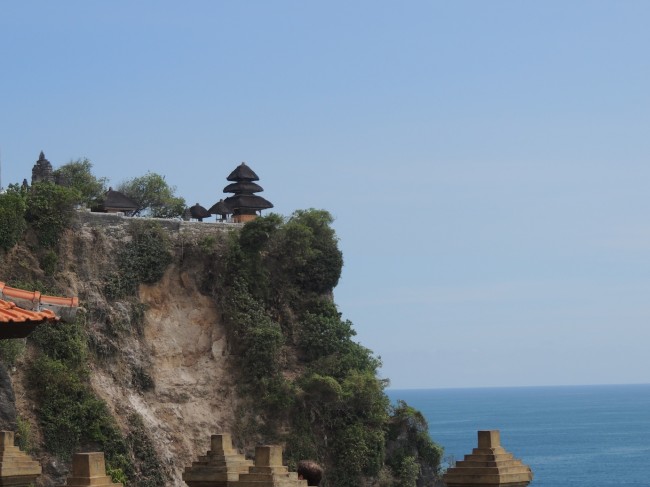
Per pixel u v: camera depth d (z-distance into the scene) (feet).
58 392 401.49
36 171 460.14
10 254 414.21
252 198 500.74
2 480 104.37
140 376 435.53
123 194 478.59
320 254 483.92
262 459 98.17
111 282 440.04
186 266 461.78
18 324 112.47
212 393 448.65
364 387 460.96
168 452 426.92
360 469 450.71
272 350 457.27
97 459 90.68
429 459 475.31
